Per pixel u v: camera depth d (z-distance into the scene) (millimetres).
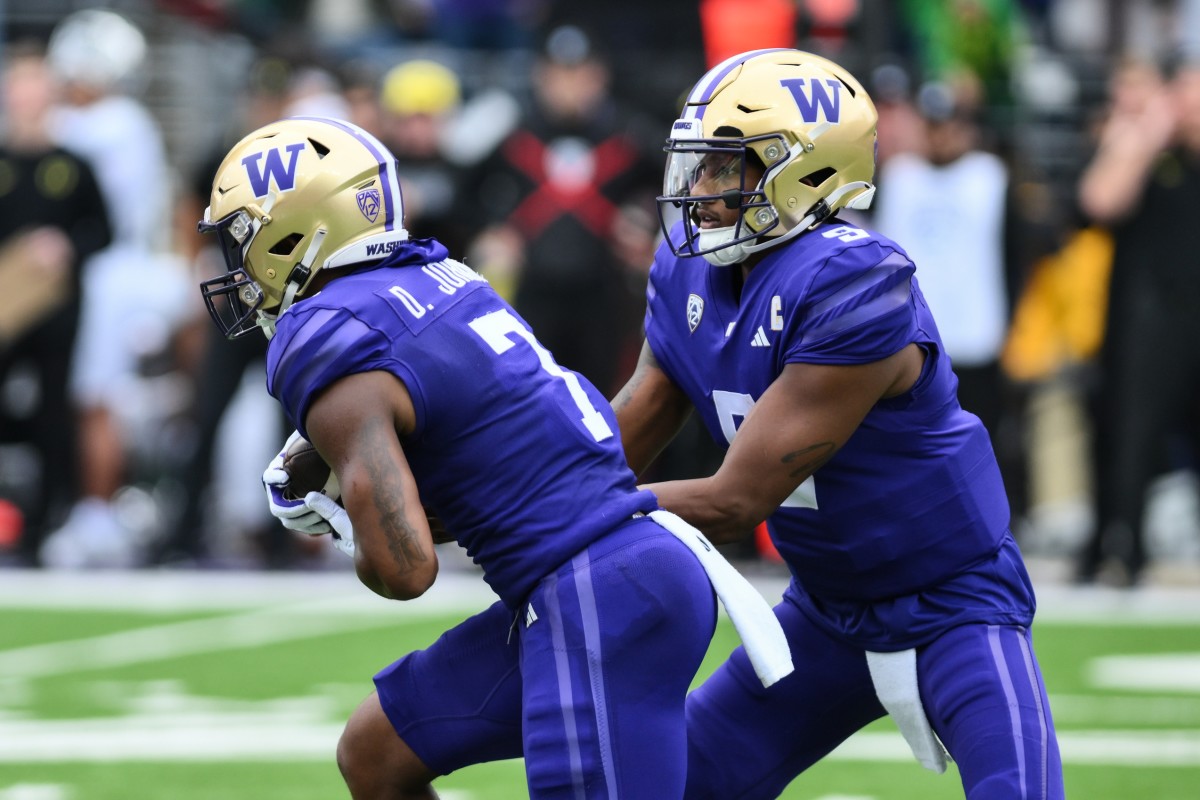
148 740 18547
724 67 11703
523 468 10781
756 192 11320
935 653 11477
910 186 26734
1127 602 26828
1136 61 27750
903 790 16719
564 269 28797
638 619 10648
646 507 11031
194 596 27672
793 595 12297
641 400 12453
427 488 10992
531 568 10750
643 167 29156
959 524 11531
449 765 11562
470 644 11461
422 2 40688
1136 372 26906
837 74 11750
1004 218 26688
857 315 11047
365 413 10539
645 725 10672
